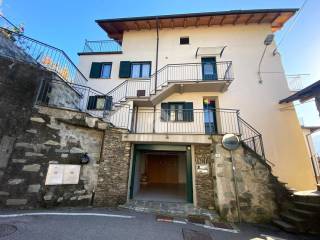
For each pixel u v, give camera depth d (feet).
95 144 19.19
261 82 29.32
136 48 33.78
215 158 19.17
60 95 21.02
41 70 18.35
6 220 11.60
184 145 22.02
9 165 14.40
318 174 30.76
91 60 33.55
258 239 13.05
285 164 25.02
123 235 11.51
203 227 14.53
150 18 31.91
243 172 18.47
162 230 13.02
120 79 31.48
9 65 16.16
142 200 20.65
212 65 31.32
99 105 29.37
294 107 27.40
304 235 14.19
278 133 26.50
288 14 30.94
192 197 20.24
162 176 40.75
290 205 17.34
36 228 10.94
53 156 16.52
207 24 33.71
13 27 22.95
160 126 27.61
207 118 28.96
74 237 10.40
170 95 29.37
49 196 15.52
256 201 17.51
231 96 28.84
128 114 24.76
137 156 24.93
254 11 30.22
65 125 17.76
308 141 34.14
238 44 32.19
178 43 33.40
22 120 15.67
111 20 32.50
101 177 18.44
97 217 14.35
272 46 31.63
